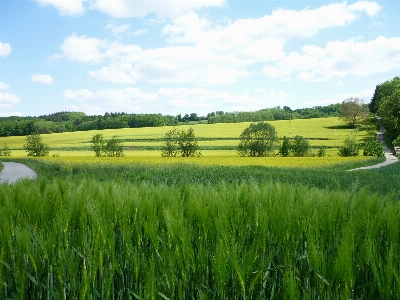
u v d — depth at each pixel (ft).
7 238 8.32
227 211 10.02
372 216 10.08
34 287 7.93
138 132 317.22
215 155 197.06
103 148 196.24
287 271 7.34
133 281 8.19
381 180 59.00
